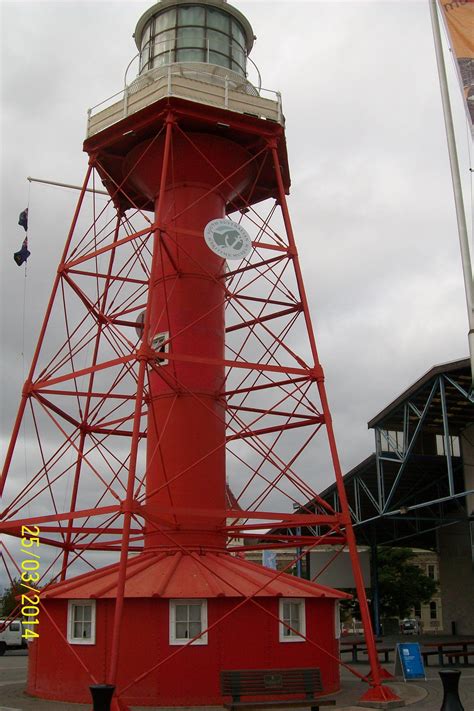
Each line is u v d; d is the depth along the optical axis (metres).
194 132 23.75
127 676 18.25
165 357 19.78
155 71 24.89
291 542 27.08
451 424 40.25
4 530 21.09
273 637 19.20
